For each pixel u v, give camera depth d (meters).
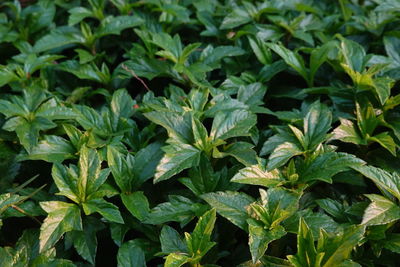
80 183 0.86
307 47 1.07
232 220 0.84
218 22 1.13
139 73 1.03
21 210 0.87
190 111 0.93
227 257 0.89
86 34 1.09
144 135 0.96
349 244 0.79
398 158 0.93
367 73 0.96
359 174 0.93
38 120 0.94
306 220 0.85
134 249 0.85
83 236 0.86
